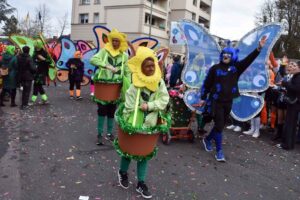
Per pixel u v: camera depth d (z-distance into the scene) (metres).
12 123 7.88
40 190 4.47
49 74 11.54
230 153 6.77
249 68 7.71
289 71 7.23
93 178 4.96
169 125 4.28
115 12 41.19
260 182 5.37
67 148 6.26
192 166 5.82
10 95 10.88
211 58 7.32
